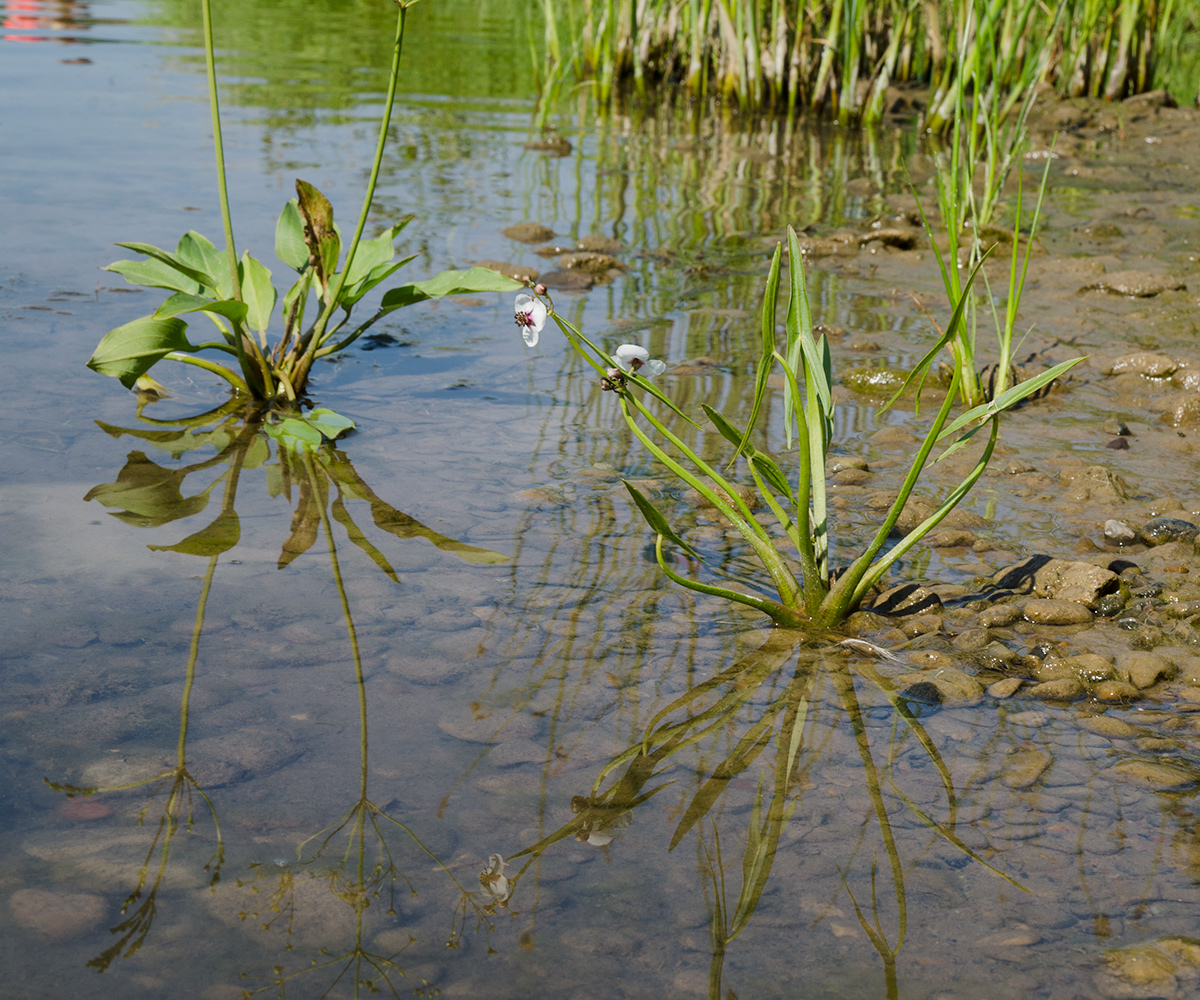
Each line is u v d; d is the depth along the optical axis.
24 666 1.93
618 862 1.55
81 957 1.34
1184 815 1.68
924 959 1.39
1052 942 1.42
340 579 2.32
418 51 11.06
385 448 3.04
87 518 2.53
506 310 4.41
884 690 2.03
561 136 8.00
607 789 1.71
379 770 1.72
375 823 1.60
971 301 4.68
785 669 2.09
